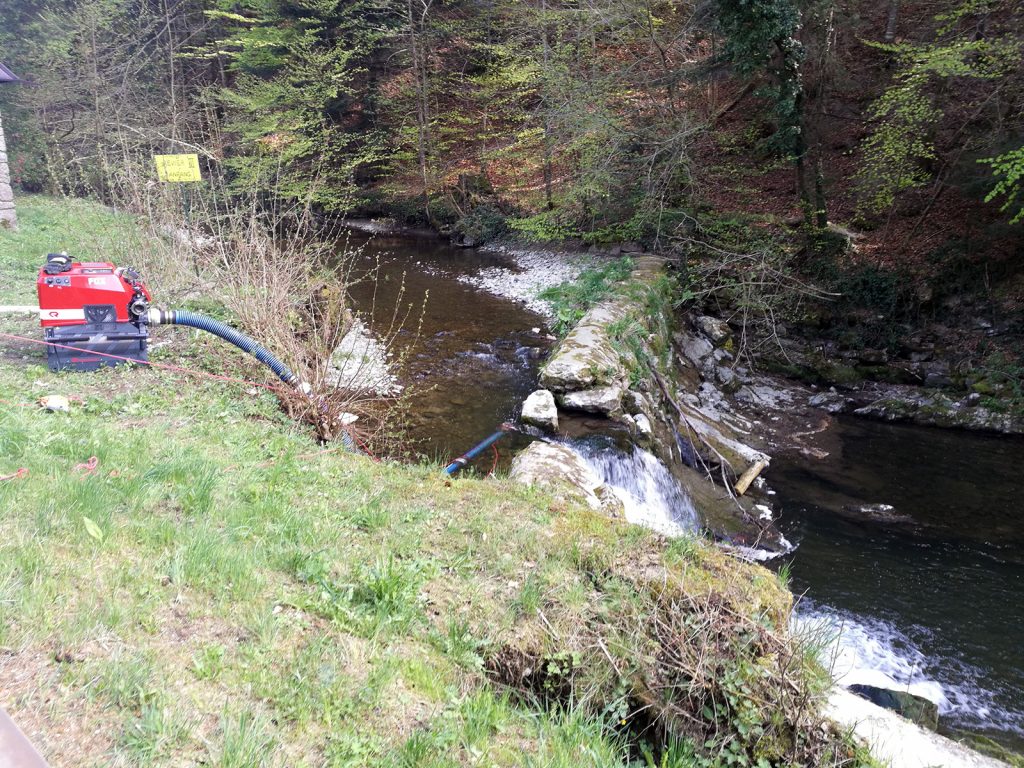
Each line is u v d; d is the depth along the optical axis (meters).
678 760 2.80
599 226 15.93
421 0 20.31
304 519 3.59
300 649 2.59
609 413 7.43
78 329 5.57
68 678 2.10
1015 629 5.85
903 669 5.34
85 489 3.17
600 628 3.19
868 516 7.67
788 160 13.10
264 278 6.82
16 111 18.23
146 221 8.94
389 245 19.27
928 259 11.66
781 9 10.46
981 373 10.43
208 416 5.07
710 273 12.50
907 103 11.20
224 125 18.72
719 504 7.63
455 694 2.62
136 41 19.94
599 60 14.87
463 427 7.28
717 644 3.19
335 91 19.06
